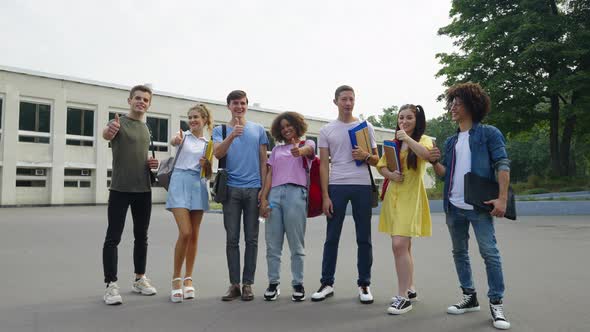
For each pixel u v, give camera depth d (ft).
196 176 15.65
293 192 15.15
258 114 133.49
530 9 81.97
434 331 11.29
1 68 91.61
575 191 72.43
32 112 96.58
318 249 27.14
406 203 13.82
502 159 12.34
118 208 14.84
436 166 13.84
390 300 14.69
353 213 15.17
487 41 85.71
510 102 85.35
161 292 15.96
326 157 15.52
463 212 12.96
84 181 104.06
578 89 76.69
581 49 75.05
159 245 29.35
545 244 27.55
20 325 11.87
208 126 16.72
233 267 15.17
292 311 13.30
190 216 15.71
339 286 16.83
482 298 14.82
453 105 13.32
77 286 16.76
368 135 15.20
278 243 15.29
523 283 16.69
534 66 83.66
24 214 65.72
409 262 13.75
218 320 12.33
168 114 116.98
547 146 143.43
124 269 20.48
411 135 14.44
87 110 104.58
